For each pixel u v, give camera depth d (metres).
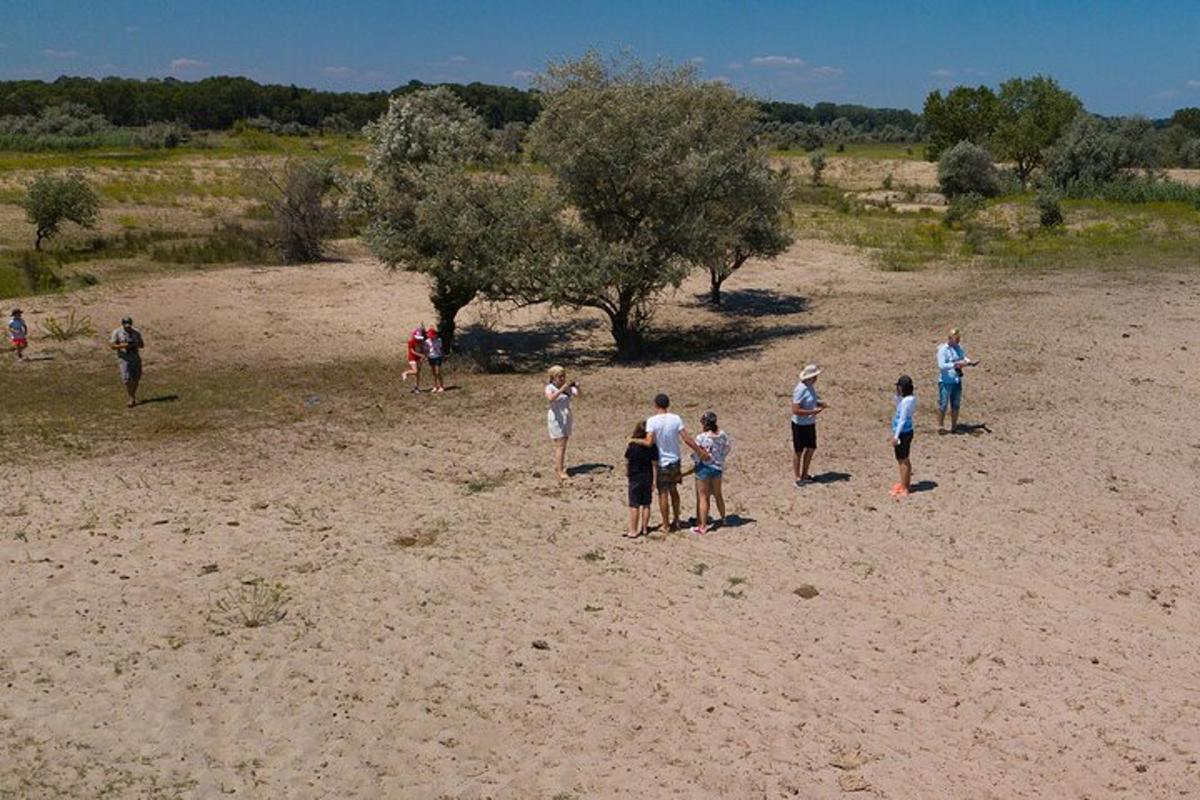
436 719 8.77
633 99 25.06
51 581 11.57
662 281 24.56
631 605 10.98
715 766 8.05
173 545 12.73
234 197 55.25
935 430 17.22
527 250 24.75
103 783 7.80
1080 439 16.33
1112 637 10.01
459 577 11.75
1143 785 7.70
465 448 17.33
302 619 10.66
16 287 32.38
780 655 9.82
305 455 17.05
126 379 20.39
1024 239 43.53
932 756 8.14
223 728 8.63
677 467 12.96
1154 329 24.77
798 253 41.44
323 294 33.09
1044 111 78.12
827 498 14.06
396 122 26.22
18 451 17.34
